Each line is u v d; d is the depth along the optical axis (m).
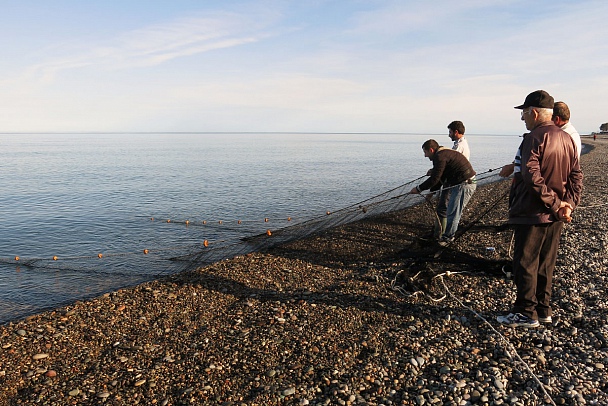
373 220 9.30
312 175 34.12
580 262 7.61
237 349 5.41
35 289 8.80
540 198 4.62
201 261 9.69
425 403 3.99
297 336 5.66
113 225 15.70
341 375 4.60
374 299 6.80
